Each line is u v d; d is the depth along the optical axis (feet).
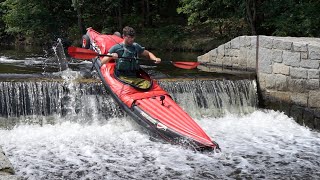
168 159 19.49
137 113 22.66
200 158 19.69
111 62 26.23
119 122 25.22
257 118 27.89
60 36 79.36
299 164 19.40
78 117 25.64
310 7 47.24
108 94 26.20
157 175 17.60
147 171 18.02
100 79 26.78
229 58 35.45
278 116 28.22
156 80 27.94
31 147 20.84
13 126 23.98
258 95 30.50
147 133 22.80
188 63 25.93
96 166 18.49
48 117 25.32
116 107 25.99
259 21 55.93
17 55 47.21
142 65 37.17
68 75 29.35
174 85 27.58
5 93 24.80
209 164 18.99
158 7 86.53
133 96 23.34
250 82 30.01
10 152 20.03
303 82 26.63
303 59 26.48
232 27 62.85
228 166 18.84
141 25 79.82
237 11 56.70
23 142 21.58
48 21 79.15
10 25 80.23
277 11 51.85
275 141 23.08
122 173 17.75
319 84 25.49
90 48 30.60
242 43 33.35
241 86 29.60
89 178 17.13
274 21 50.88
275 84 28.96
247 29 59.11
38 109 25.38
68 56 44.78
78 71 32.09
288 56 27.66
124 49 24.38
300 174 18.13
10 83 24.86
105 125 24.70
